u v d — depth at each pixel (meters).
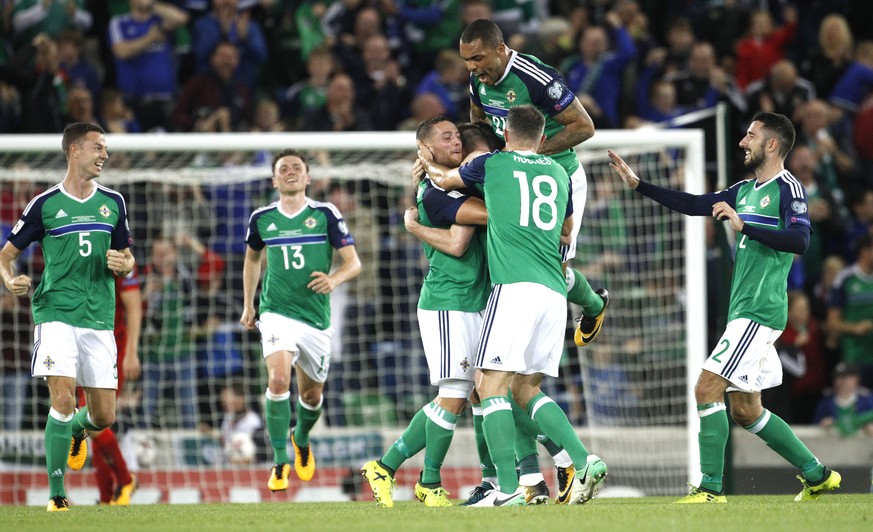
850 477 37.12
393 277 41.34
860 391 39.72
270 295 28.83
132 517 20.56
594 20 51.25
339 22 49.59
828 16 52.53
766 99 46.47
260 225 28.92
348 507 24.80
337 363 40.50
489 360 20.84
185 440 36.75
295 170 28.78
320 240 28.84
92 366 25.05
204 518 19.88
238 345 39.66
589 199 41.47
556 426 21.67
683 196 23.98
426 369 41.00
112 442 29.62
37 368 24.36
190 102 45.78
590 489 21.72
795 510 19.88
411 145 33.91
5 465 35.62
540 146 23.33
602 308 25.95
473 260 22.84
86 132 24.91
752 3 53.28
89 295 24.91
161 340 38.56
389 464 23.23
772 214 22.69
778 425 23.86
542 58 48.78
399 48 50.06
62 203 24.77
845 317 42.56
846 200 46.72
